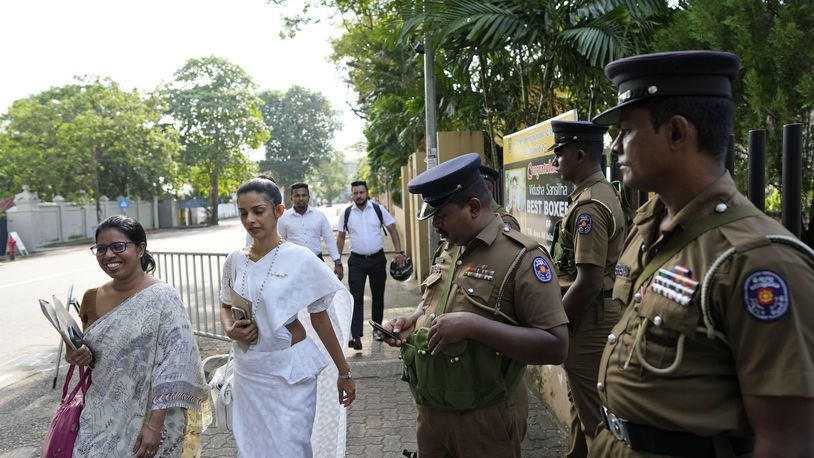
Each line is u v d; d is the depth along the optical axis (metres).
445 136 6.73
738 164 3.87
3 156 30.77
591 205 2.71
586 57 4.94
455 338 1.91
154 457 2.39
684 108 1.29
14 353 6.68
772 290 1.10
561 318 1.97
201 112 44.59
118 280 2.56
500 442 2.06
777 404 1.09
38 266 16.81
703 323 1.22
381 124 12.79
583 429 2.90
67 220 29.47
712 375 1.23
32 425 4.49
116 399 2.43
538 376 4.43
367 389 4.84
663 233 1.35
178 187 40.69
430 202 2.09
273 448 2.61
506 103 6.79
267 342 2.69
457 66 6.29
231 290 2.79
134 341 2.44
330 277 2.80
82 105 32.41
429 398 2.07
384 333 2.21
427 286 2.34
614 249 2.76
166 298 2.51
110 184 35.00
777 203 3.83
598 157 2.88
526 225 4.52
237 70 46.69
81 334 2.48
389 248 16.89
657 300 1.32
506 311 2.01
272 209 2.79
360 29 15.59
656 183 1.35
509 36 5.20
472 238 2.12
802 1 3.62
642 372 1.34
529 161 4.40
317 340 3.25
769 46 3.61
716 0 3.92
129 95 33.38
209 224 47.84
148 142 34.88
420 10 5.44
